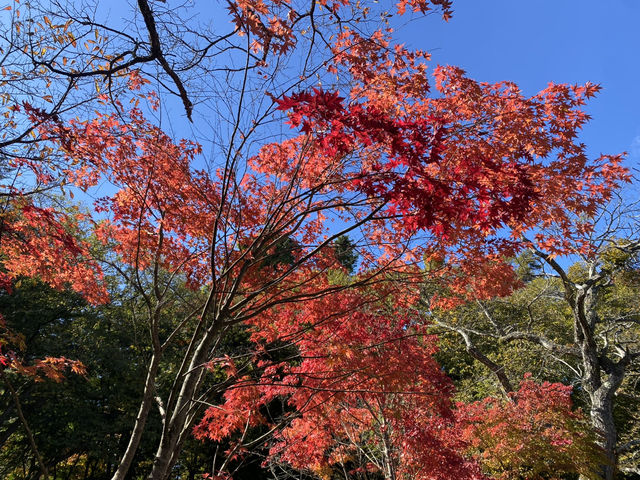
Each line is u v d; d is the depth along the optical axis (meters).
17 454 14.48
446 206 3.18
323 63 4.13
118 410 15.15
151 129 4.86
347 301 5.08
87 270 6.31
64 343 13.67
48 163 4.70
